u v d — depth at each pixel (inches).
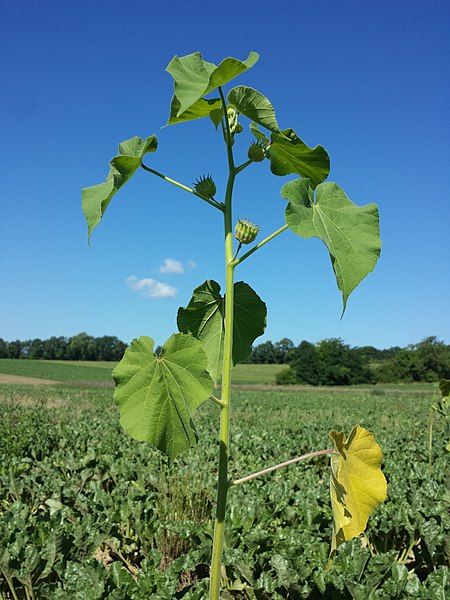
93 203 88.0
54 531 179.0
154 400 82.8
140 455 370.3
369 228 80.7
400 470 304.0
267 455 405.4
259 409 1034.1
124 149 92.5
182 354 82.0
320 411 1019.3
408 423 690.8
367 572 156.3
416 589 151.4
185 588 161.6
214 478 274.5
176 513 235.8
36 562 162.7
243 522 203.2
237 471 336.8
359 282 78.0
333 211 81.7
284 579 152.6
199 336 105.8
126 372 82.0
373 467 89.4
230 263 90.9
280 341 4734.3
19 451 425.7
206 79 86.5
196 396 83.0
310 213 79.2
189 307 103.7
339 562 165.2
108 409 943.0
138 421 82.6
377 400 1481.3
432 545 184.7
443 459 341.4
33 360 4407.0
